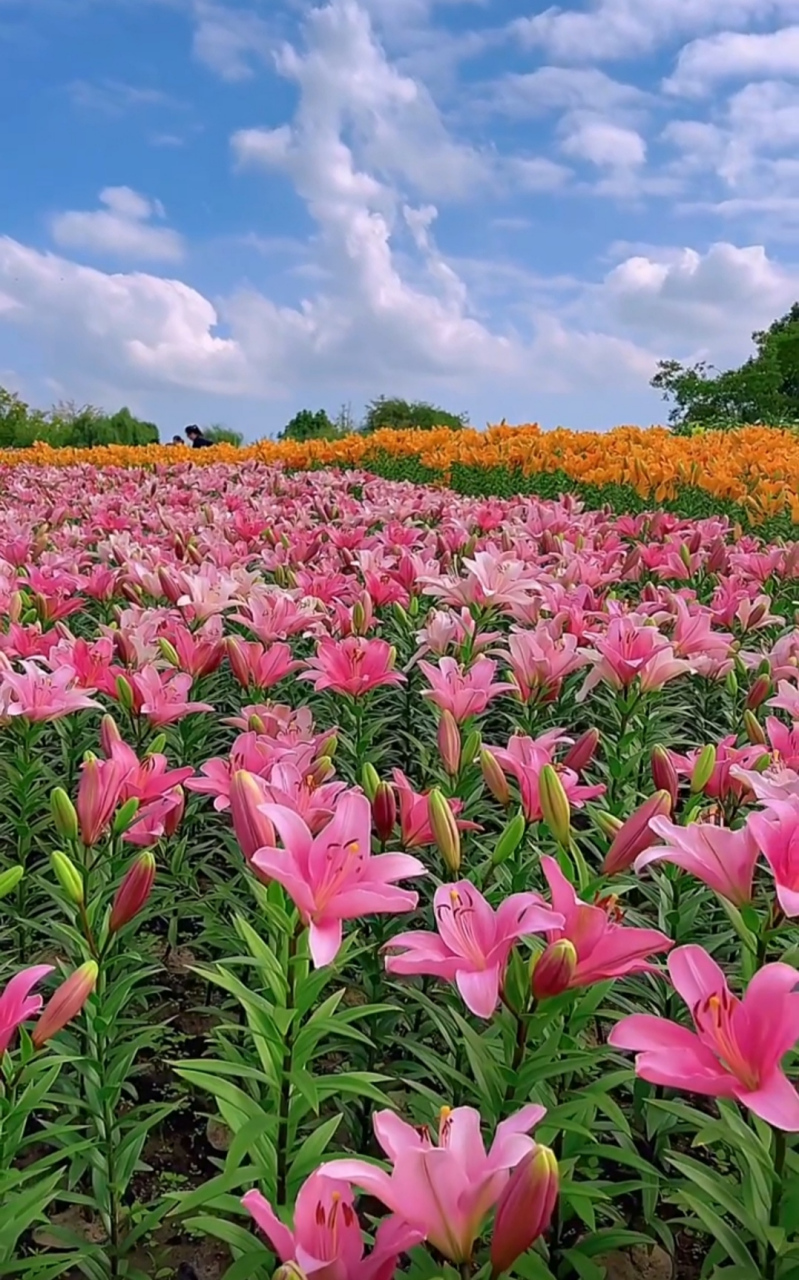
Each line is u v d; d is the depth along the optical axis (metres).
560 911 1.72
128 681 3.08
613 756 3.44
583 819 3.89
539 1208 1.24
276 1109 1.89
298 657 4.66
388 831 2.46
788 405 39.59
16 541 5.94
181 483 12.14
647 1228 2.36
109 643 3.34
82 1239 2.07
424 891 3.05
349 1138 2.54
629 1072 1.94
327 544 6.35
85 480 12.80
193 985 3.25
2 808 3.32
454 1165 1.23
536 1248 2.05
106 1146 2.22
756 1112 1.33
